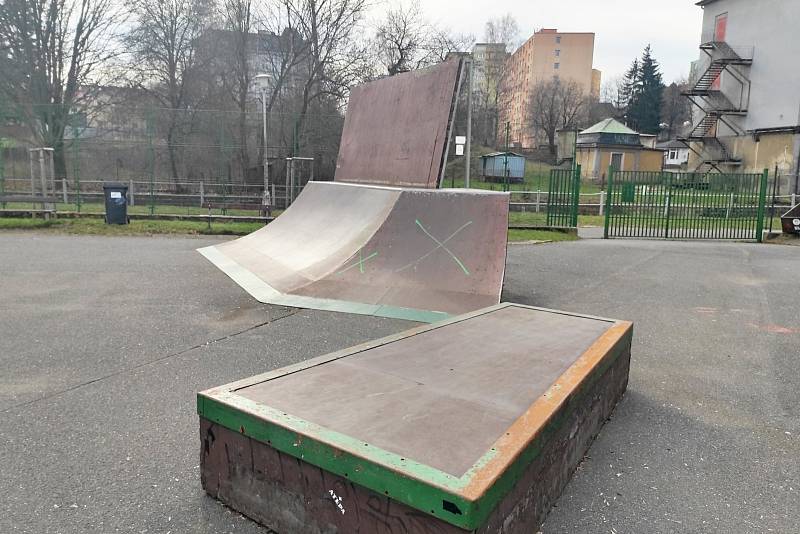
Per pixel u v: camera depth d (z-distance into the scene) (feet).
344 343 18.01
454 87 27.30
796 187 100.63
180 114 68.33
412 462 7.13
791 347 18.79
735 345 18.99
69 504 9.27
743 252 44.73
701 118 132.77
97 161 69.10
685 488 10.14
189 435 11.78
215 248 36.45
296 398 9.18
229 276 28.50
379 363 11.14
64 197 63.41
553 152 140.15
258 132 68.74
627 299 25.84
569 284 29.12
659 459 11.17
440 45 106.32
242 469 8.80
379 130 33.96
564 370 10.90
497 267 22.74
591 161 155.53
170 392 14.07
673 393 14.71
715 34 125.18
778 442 12.03
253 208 60.08
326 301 22.67
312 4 90.48
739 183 57.52
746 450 11.64
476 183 92.73
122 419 12.51
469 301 21.48
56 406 13.17
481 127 135.95
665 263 37.40
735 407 13.85
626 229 57.62
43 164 54.75
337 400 9.14
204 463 9.41
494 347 12.40
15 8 80.59
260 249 32.73
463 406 9.00
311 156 68.59
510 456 7.34
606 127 154.30
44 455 10.87
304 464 7.91
